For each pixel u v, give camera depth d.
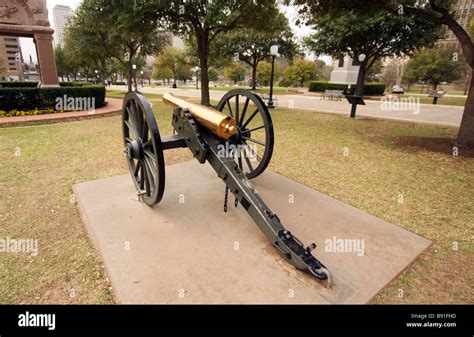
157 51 19.03
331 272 1.91
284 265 1.95
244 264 1.95
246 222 2.48
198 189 3.15
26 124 7.16
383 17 13.15
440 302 1.73
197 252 2.07
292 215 2.66
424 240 2.33
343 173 3.95
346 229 2.45
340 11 6.51
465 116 5.34
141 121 2.62
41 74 10.34
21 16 9.70
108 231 2.32
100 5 9.82
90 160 4.33
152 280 1.80
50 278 1.88
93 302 1.69
